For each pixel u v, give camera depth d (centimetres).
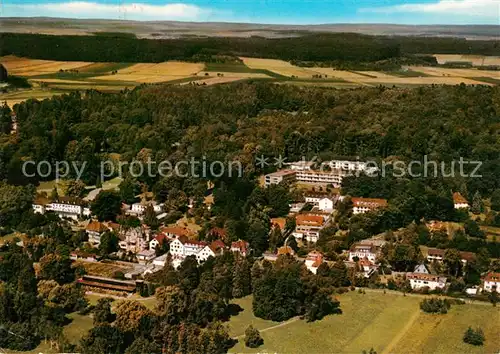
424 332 18188
